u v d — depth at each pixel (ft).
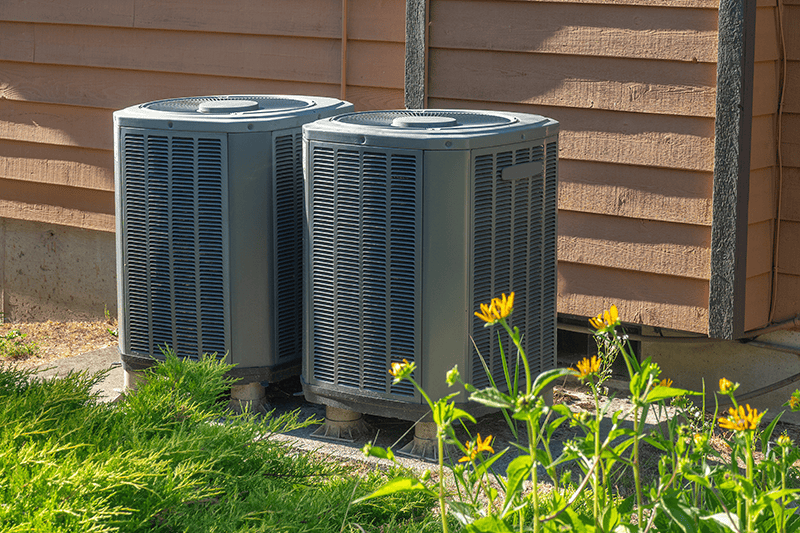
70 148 21.71
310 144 12.64
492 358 12.58
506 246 12.55
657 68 14.48
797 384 15.06
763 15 14.16
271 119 13.65
